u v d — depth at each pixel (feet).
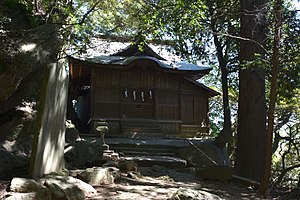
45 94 18.22
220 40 45.98
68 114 62.28
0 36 17.69
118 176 22.49
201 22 33.27
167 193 19.84
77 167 24.99
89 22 30.19
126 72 59.16
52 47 22.30
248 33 32.24
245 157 31.45
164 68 57.36
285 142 45.01
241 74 32.96
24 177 16.94
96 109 56.49
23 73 19.17
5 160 19.17
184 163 35.47
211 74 71.77
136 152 40.93
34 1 24.26
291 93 32.63
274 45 23.11
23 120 22.84
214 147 45.47
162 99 60.23
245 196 22.75
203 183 26.16
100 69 57.57
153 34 30.17
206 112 61.98
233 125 61.31
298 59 25.49
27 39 19.54
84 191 17.19
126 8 33.60
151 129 57.52
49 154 19.12
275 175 40.37
